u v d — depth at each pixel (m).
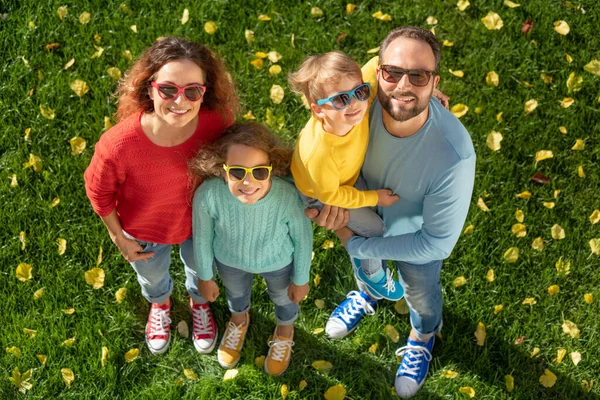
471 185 2.31
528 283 3.59
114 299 3.56
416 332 3.26
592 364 3.38
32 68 4.12
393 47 2.08
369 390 3.33
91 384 3.30
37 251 3.64
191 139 2.41
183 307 3.59
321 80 2.10
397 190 2.42
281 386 3.31
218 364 3.42
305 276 2.78
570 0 4.35
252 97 4.09
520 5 4.32
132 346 3.45
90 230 3.69
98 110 4.01
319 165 2.22
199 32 4.27
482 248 3.67
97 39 4.22
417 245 2.48
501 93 4.10
